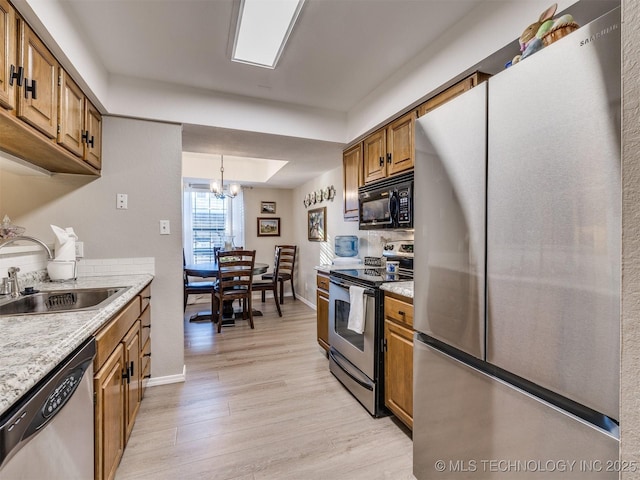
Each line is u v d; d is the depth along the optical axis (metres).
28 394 0.75
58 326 1.05
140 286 1.89
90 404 1.09
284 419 1.97
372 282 2.07
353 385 2.23
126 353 1.60
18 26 1.24
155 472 1.52
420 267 1.35
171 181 2.44
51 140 1.55
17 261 1.78
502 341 0.97
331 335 2.62
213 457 1.63
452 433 1.21
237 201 5.78
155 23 1.73
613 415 0.70
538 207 0.86
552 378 0.83
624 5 0.57
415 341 1.41
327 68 2.21
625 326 0.56
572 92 0.77
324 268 2.99
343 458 1.63
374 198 2.55
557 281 0.81
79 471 1.00
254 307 5.00
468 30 1.70
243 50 1.99
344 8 1.63
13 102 1.21
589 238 0.74
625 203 0.57
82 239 2.28
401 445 1.74
